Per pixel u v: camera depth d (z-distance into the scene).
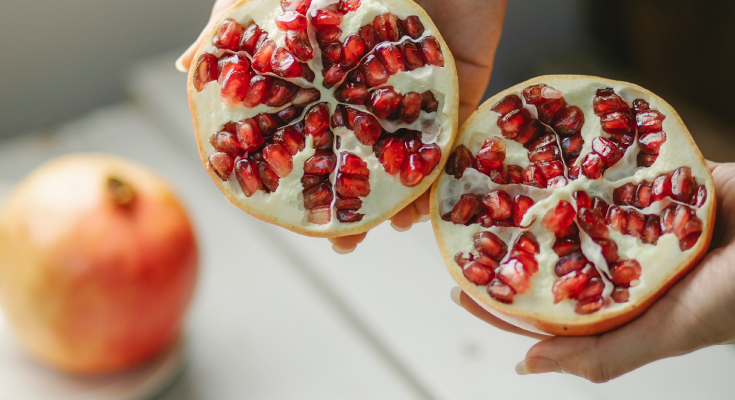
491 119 0.43
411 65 0.43
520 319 0.42
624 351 0.41
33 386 0.51
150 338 0.50
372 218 0.43
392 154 0.43
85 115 0.81
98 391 0.51
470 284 0.42
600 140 0.42
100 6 0.75
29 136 0.72
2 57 0.73
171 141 0.72
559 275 0.42
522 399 0.51
